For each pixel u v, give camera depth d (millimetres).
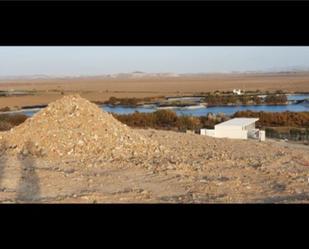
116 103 56219
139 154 14500
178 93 76938
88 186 10367
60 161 13453
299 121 34344
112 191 9875
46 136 15102
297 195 9562
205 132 23562
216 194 9648
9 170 12023
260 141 20391
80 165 12875
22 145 14906
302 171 12602
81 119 15891
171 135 20234
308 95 68875
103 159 13680
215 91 77625
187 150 15938
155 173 11852
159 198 9211
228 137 22719
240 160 14008
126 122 33625
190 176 11531
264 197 9367
